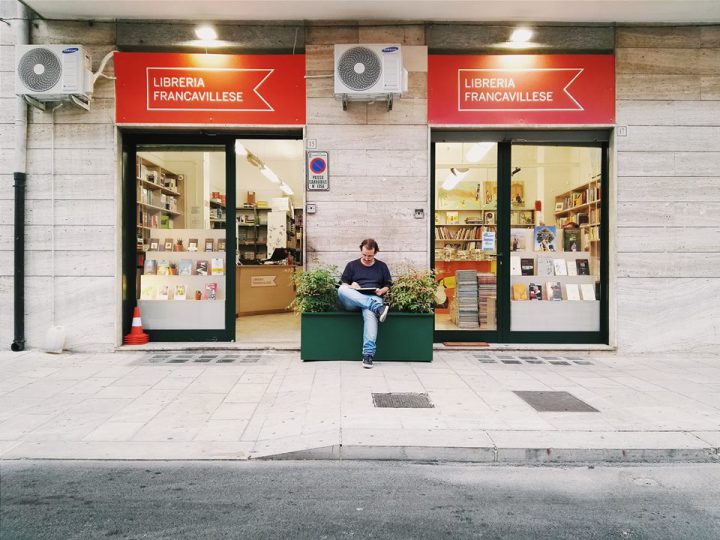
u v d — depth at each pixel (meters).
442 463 3.48
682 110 6.64
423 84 6.61
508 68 6.62
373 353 5.73
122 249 6.74
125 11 6.24
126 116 6.49
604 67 6.62
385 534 2.52
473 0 6.00
